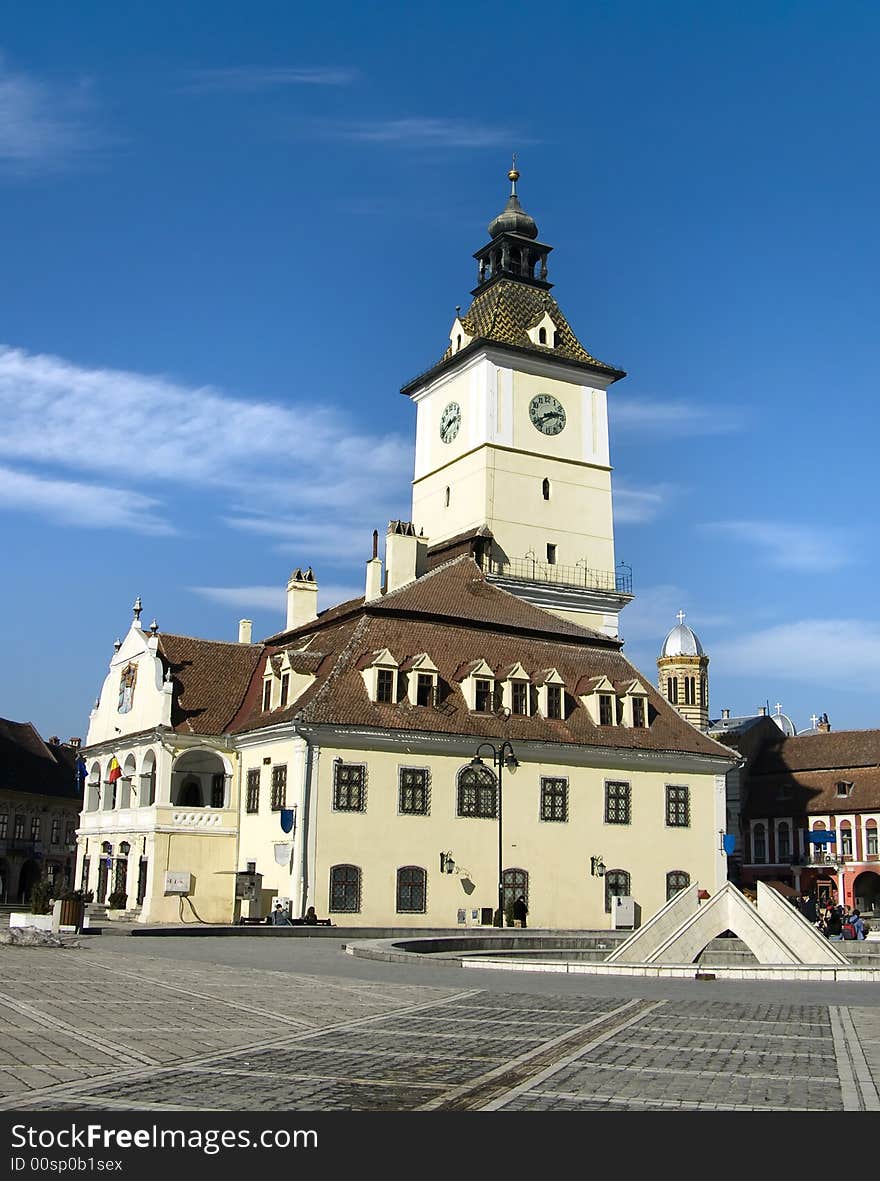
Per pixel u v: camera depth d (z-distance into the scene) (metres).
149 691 70.69
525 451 91.75
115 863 70.94
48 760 119.69
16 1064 14.52
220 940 46.12
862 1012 21.92
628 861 69.75
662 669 152.62
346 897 61.19
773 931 36.72
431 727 64.75
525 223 97.69
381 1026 18.98
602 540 93.50
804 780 117.56
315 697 62.97
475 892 64.50
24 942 36.50
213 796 71.94
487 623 71.88
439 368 95.88
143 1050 15.90
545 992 25.62
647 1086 13.85
